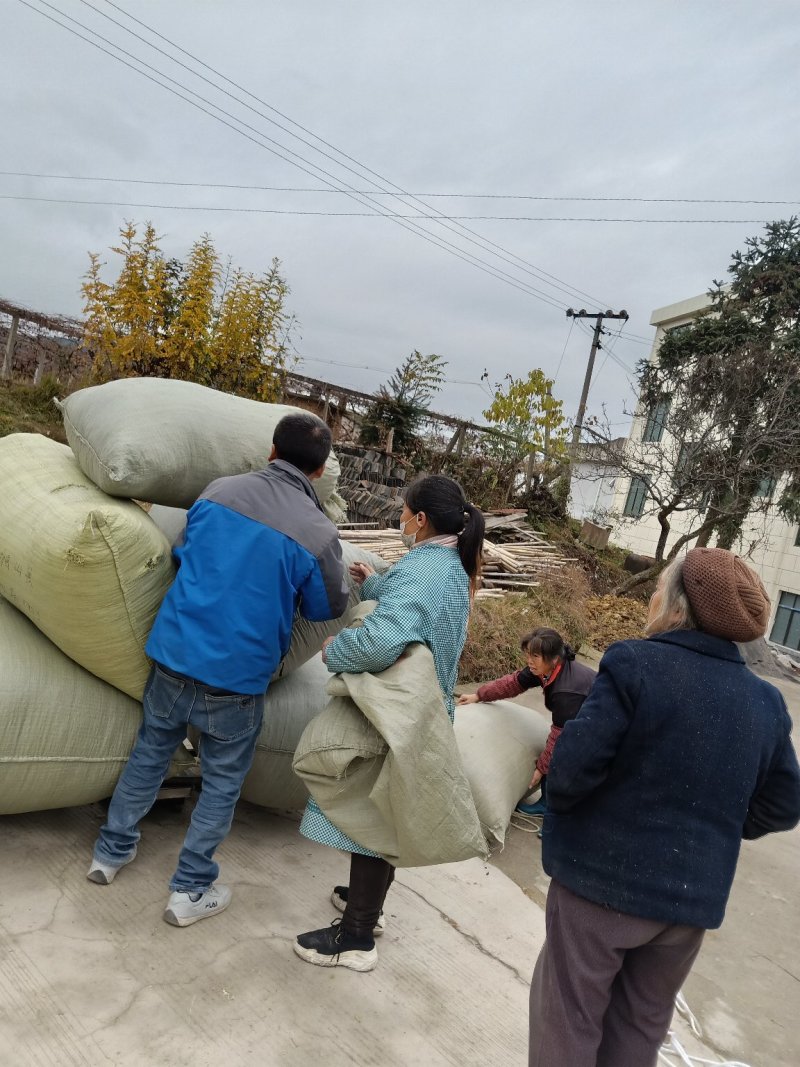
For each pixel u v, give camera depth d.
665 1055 2.16
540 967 1.61
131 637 2.10
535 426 13.09
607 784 1.50
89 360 9.02
